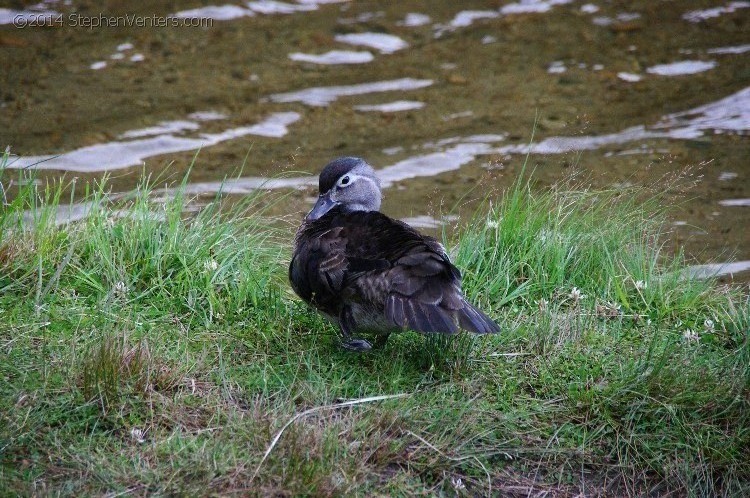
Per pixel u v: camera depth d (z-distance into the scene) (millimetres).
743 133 18250
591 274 12008
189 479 7965
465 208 15641
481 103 19312
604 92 19812
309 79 20016
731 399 9523
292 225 14617
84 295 10727
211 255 11492
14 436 8203
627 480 8820
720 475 8969
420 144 17766
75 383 8922
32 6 22250
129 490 7812
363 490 8078
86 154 16766
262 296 10992
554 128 18375
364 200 11711
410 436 8680
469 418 9016
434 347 10047
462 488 8359
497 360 10172
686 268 12719
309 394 9125
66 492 7668
